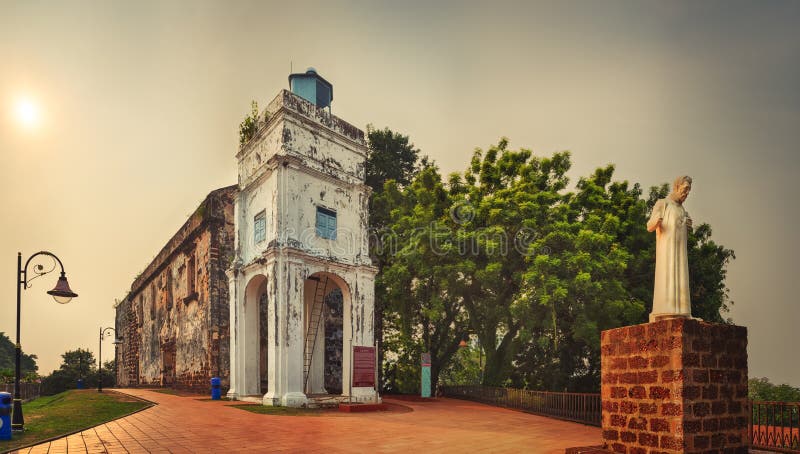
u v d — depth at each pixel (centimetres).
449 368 3278
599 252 1881
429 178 2373
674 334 704
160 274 3180
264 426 1168
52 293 1229
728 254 2338
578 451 816
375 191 2828
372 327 1889
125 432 1066
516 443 1012
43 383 3922
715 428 711
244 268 1855
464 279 2194
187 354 2478
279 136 1766
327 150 1889
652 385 731
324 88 2114
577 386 2258
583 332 1858
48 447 898
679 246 771
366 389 1781
